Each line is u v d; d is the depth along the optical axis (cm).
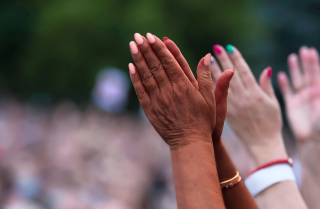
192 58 2283
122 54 2205
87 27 2169
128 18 2125
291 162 196
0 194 509
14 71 3006
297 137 248
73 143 749
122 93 1101
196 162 133
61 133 1109
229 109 211
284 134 1784
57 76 2338
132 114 2425
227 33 2338
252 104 205
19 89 2961
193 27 2297
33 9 2631
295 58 266
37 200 499
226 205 155
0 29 2911
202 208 127
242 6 2403
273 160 197
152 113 140
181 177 133
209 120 139
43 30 2245
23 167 553
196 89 138
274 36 2561
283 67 2505
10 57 3034
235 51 210
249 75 208
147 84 137
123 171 587
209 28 2308
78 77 2309
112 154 696
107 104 1093
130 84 2298
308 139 243
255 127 205
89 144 736
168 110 137
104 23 2164
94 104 1246
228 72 144
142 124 1333
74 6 2184
